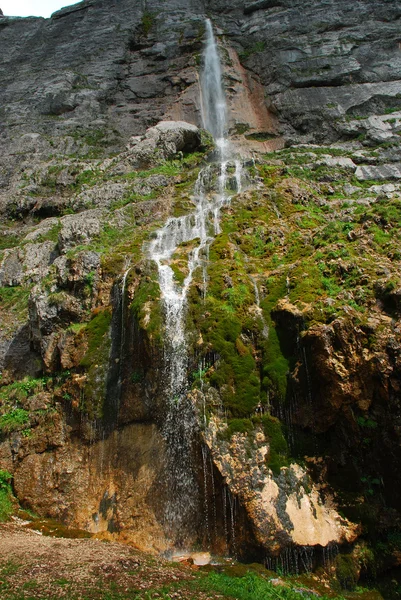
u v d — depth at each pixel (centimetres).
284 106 2905
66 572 786
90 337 1295
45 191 2361
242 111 3031
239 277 1255
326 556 924
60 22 3853
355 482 1000
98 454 1162
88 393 1218
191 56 3325
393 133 2594
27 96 3228
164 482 1033
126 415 1162
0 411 1336
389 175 2230
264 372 1091
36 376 1417
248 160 2092
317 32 3197
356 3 3275
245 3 3606
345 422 1012
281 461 992
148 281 1259
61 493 1141
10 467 1220
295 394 1054
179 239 1597
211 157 2369
